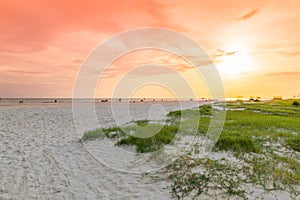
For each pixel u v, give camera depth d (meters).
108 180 4.18
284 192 3.29
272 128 8.38
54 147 6.79
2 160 5.49
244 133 7.24
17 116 15.30
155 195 3.48
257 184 3.54
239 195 3.23
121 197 3.48
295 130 8.02
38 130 9.95
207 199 3.20
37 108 23.56
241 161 4.60
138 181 4.05
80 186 3.96
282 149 5.46
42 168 4.91
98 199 3.46
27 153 6.12
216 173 3.99
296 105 28.03
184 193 3.44
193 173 4.05
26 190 3.82
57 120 13.56
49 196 3.61
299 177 3.69
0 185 4.02
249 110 19.33
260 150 5.21
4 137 8.30
